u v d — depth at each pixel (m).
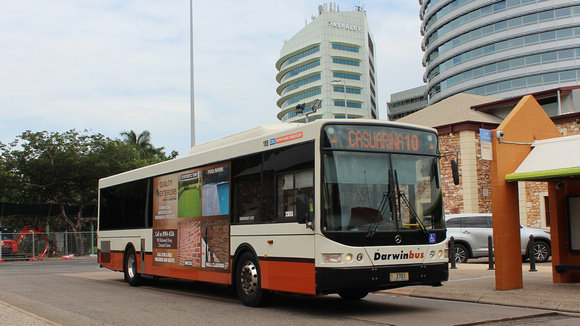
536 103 12.60
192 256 13.02
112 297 12.81
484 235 19.69
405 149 9.95
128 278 16.36
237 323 8.74
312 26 124.69
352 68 123.69
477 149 28.38
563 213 12.82
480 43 78.00
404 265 9.37
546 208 26.81
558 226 12.69
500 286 11.43
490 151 11.72
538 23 73.56
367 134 9.67
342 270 8.88
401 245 9.40
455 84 81.38
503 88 75.56
